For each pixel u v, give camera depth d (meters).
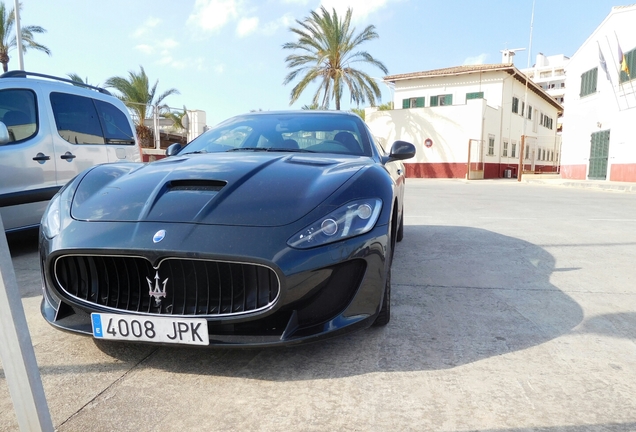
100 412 1.61
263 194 1.97
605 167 17.81
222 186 2.05
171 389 1.77
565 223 6.11
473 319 2.50
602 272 3.56
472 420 1.57
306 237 1.80
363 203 2.02
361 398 1.71
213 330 1.81
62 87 4.55
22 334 1.14
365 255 1.93
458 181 21.44
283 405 1.66
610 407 1.65
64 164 4.39
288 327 1.77
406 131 25.97
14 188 3.94
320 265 1.79
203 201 1.93
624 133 16.56
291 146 2.98
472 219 6.51
